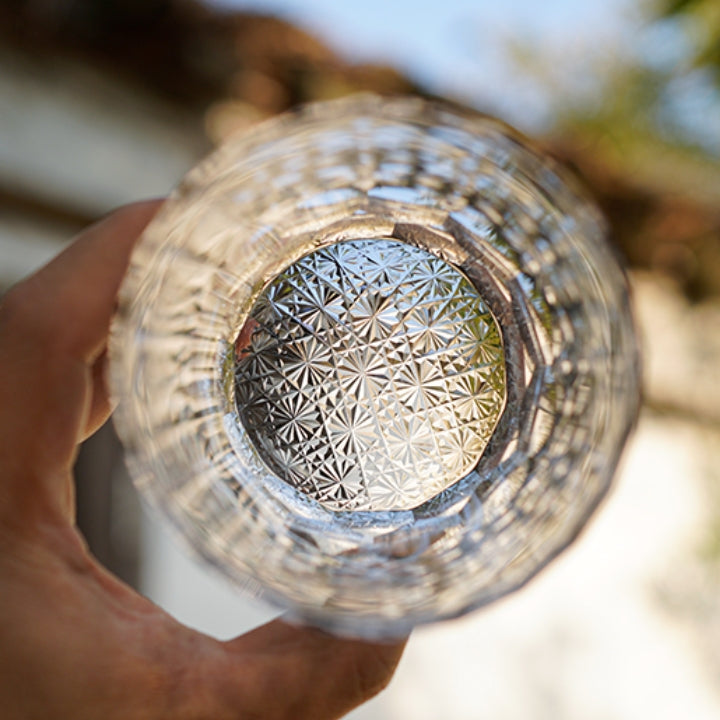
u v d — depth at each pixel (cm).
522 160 15
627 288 15
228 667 16
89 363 16
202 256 16
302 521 16
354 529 16
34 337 15
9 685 15
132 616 16
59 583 15
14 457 15
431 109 15
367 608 14
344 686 16
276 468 16
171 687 15
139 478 14
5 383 15
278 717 16
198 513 15
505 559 15
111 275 16
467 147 15
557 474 16
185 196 14
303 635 16
